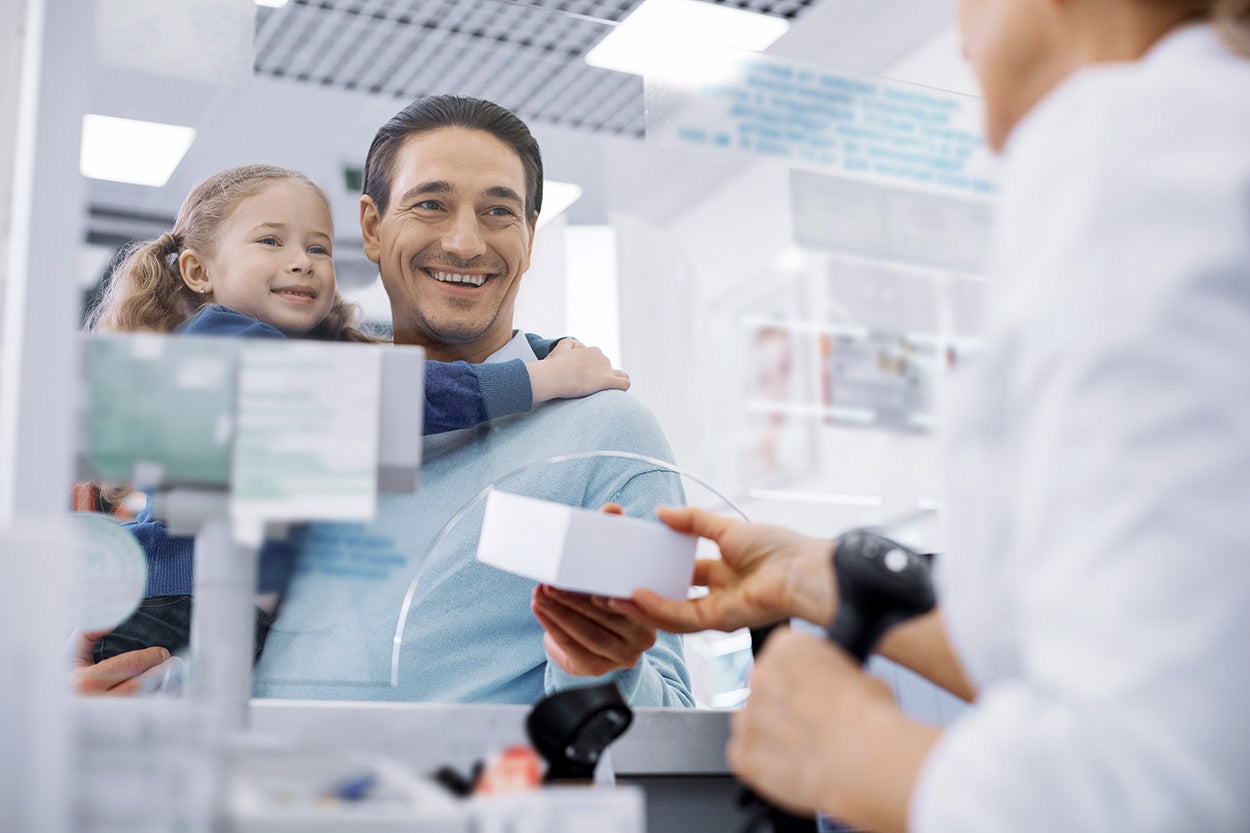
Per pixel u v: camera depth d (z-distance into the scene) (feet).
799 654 1.88
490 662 3.96
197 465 2.15
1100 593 1.37
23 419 2.07
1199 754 1.30
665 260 7.50
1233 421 1.36
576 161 6.59
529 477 4.36
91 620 3.36
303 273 4.67
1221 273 1.41
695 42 5.59
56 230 2.16
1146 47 1.83
